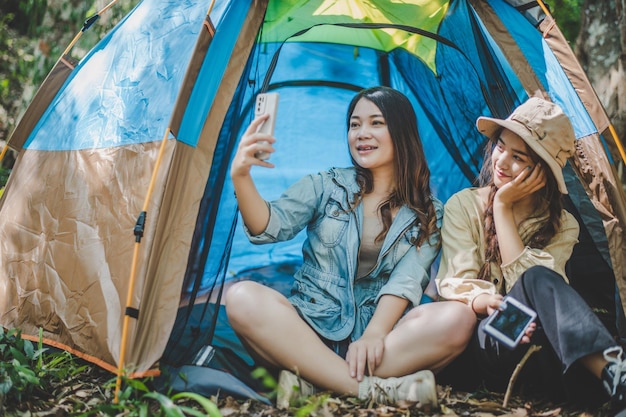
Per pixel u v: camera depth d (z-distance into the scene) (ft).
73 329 8.37
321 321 8.52
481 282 8.20
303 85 11.69
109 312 8.03
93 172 8.96
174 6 9.52
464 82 10.67
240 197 8.21
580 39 15.65
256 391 7.86
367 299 8.85
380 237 8.89
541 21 9.34
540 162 8.34
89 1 20.70
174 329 8.55
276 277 10.79
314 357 7.76
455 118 11.03
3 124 19.36
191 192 8.23
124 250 8.21
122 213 8.42
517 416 7.29
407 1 9.96
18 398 7.50
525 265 8.22
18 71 20.29
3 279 9.39
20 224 9.46
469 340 8.00
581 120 9.05
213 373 7.89
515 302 7.53
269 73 10.28
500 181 8.55
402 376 7.82
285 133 11.64
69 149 9.46
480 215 8.86
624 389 6.86
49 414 7.29
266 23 9.53
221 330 9.44
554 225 8.70
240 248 10.92
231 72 8.71
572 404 7.72
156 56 9.20
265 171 11.49
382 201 9.11
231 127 9.30
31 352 8.55
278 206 8.73
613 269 8.89
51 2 21.07
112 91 9.41
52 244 9.00
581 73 8.96
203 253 9.09
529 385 8.01
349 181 9.16
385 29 11.07
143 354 7.69
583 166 9.08
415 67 11.37
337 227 8.87
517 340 7.33
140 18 9.79
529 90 9.37
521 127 8.34
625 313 8.75
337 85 11.75
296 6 9.57
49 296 8.80
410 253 8.85
